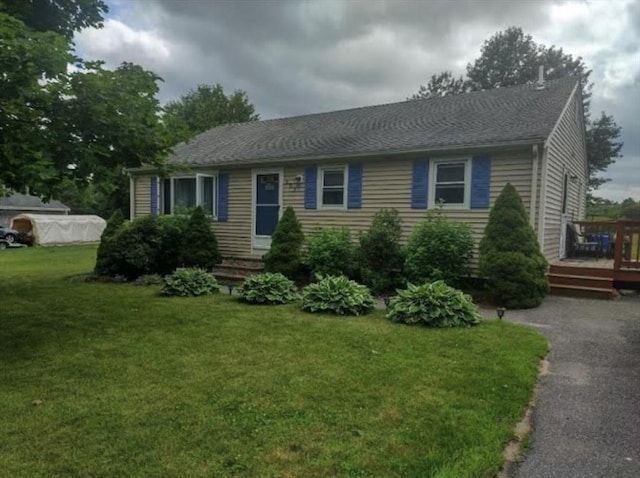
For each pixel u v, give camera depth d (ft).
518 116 31.45
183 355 14.70
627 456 8.88
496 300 25.03
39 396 11.18
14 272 41.16
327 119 46.01
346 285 22.80
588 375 13.51
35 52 13.99
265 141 43.11
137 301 24.66
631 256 29.96
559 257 35.50
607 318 21.43
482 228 29.09
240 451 8.52
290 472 7.86
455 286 27.35
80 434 9.14
